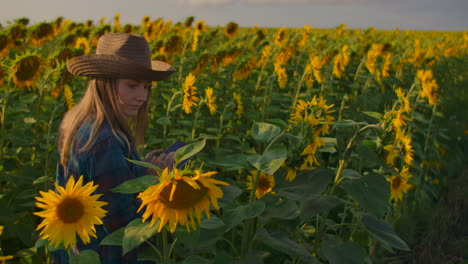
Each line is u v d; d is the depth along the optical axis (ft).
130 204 6.24
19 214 11.34
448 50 37.81
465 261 12.99
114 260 6.42
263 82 21.62
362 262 7.08
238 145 14.43
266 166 5.57
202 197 4.90
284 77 17.88
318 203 7.05
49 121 13.20
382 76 20.71
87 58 6.28
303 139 6.86
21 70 12.70
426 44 37.78
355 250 7.25
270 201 7.62
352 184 7.07
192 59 19.03
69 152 6.48
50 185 11.86
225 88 19.58
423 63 29.22
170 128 16.03
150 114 17.40
